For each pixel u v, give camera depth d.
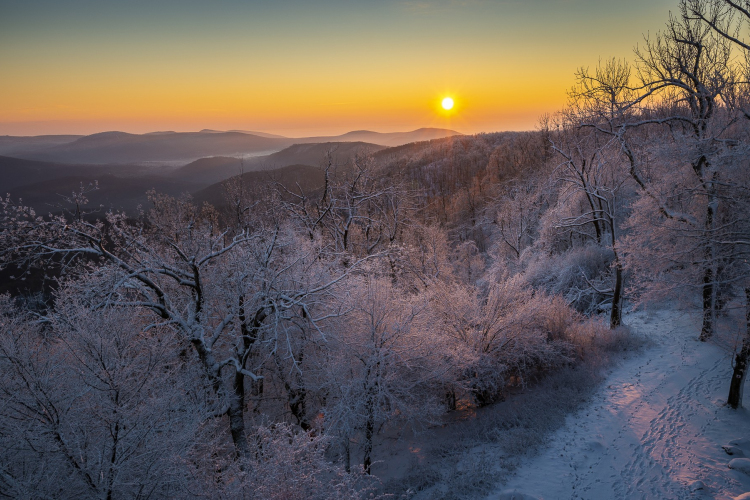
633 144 21.33
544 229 29.97
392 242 25.77
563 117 22.69
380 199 27.45
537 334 16.05
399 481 12.15
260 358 16.09
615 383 15.17
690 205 15.37
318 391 14.57
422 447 14.21
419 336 14.03
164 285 14.86
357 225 27.91
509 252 36.62
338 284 14.64
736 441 10.58
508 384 17.45
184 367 12.77
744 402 12.52
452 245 52.12
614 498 9.60
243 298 13.41
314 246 16.28
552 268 28.22
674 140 14.90
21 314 9.40
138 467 7.88
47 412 7.81
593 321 20.62
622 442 11.64
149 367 9.34
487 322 15.84
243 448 12.05
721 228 12.68
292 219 21.41
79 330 8.70
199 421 9.59
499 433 13.30
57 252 10.51
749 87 14.22
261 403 17.55
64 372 8.52
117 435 7.80
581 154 23.25
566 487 10.13
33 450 7.36
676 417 12.39
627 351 17.78
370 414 13.16
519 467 11.22
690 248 13.52
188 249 13.41
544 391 15.40
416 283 21.59
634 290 16.88
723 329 15.33
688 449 10.88
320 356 14.62
